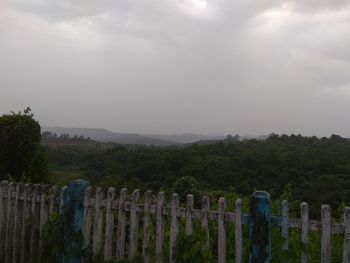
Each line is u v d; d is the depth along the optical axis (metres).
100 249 6.23
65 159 35.66
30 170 10.59
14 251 7.22
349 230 4.53
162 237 5.63
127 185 8.89
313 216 4.93
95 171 27.36
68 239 6.29
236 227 5.10
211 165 24.20
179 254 5.31
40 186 7.00
